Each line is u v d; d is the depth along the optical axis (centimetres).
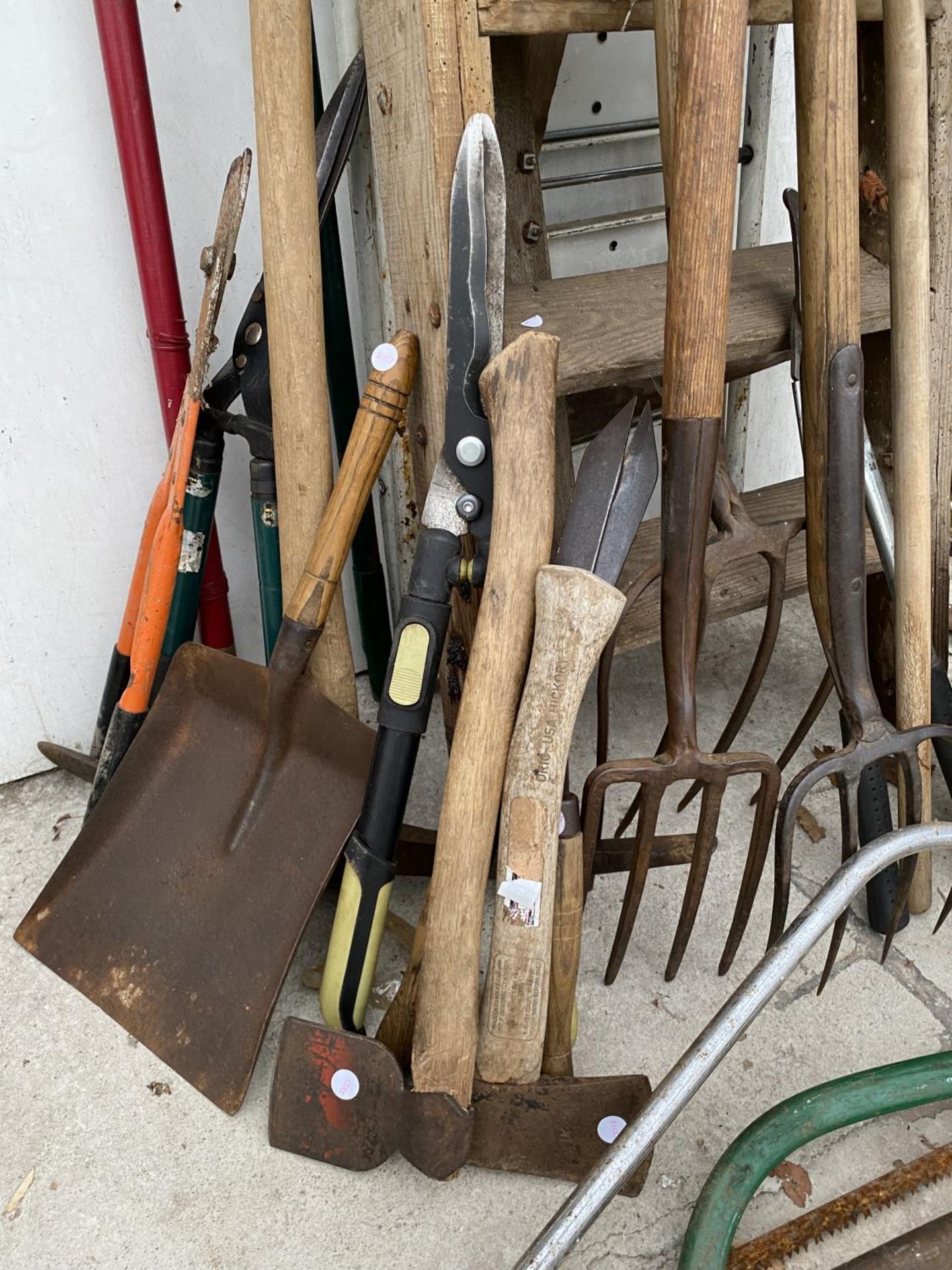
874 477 126
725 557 115
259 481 130
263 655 173
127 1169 103
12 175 124
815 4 95
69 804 154
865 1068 112
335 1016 111
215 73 133
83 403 140
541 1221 98
